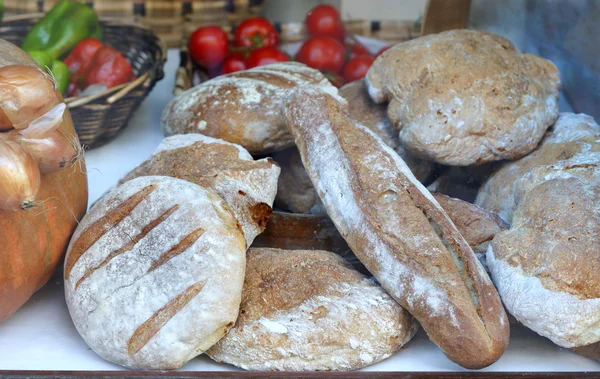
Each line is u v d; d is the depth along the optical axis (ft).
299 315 3.37
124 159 5.16
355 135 3.95
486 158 4.34
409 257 3.41
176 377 3.15
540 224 3.57
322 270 3.64
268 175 4.03
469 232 3.91
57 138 3.12
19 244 3.34
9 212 3.25
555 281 3.32
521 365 3.41
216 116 4.59
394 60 4.63
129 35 6.55
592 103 5.08
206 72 6.45
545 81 4.70
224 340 3.32
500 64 4.49
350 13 7.61
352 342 3.32
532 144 4.36
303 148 3.96
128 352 3.22
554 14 5.61
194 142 4.23
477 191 4.61
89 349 3.45
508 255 3.54
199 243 3.27
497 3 5.93
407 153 4.59
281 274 3.59
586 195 3.61
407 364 3.43
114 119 5.31
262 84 4.68
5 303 3.44
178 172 4.00
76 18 5.96
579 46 5.27
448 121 4.25
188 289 3.18
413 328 3.56
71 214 3.69
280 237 4.27
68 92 5.61
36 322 3.65
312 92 4.14
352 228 3.59
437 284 3.30
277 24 7.15
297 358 3.30
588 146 4.17
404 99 4.49
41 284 3.71
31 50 5.58
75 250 3.52
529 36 6.00
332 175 3.74
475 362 3.22
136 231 3.45
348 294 3.49
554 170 3.95
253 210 3.84
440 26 5.72
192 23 7.48
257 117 4.54
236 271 3.26
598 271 3.31
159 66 5.77
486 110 4.25
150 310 3.21
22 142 3.02
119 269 3.36
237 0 7.54
